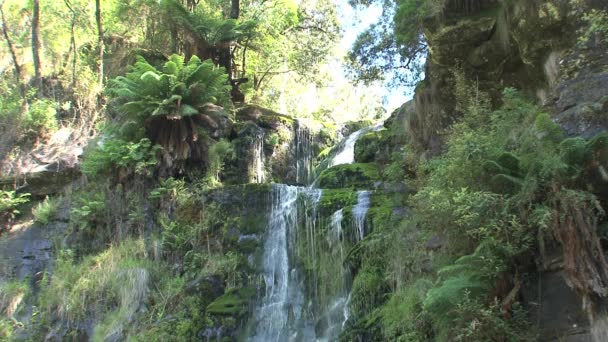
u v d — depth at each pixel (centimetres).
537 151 599
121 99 1570
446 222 693
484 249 598
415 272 811
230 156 1549
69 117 1642
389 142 1297
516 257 594
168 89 1428
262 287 1190
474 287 588
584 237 523
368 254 962
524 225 579
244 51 2077
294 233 1208
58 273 1265
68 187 1450
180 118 1390
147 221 1337
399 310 775
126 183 1386
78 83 1714
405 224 919
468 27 948
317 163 1798
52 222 1382
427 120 1074
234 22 1795
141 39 2009
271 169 1688
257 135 1670
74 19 1859
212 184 1405
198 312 1125
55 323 1179
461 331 577
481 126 787
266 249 1236
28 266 1317
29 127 1548
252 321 1144
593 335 511
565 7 745
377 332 802
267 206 1293
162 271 1241
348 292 1045
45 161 1489
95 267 1250
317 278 1119
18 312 1223
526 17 809
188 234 1284
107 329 1129
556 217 544
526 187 574
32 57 1909
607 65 652
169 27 1834
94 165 1380
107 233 1328
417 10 1233
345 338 845
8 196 1419
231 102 1692
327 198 1193
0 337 1160
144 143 1389
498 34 908
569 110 647
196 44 1816
